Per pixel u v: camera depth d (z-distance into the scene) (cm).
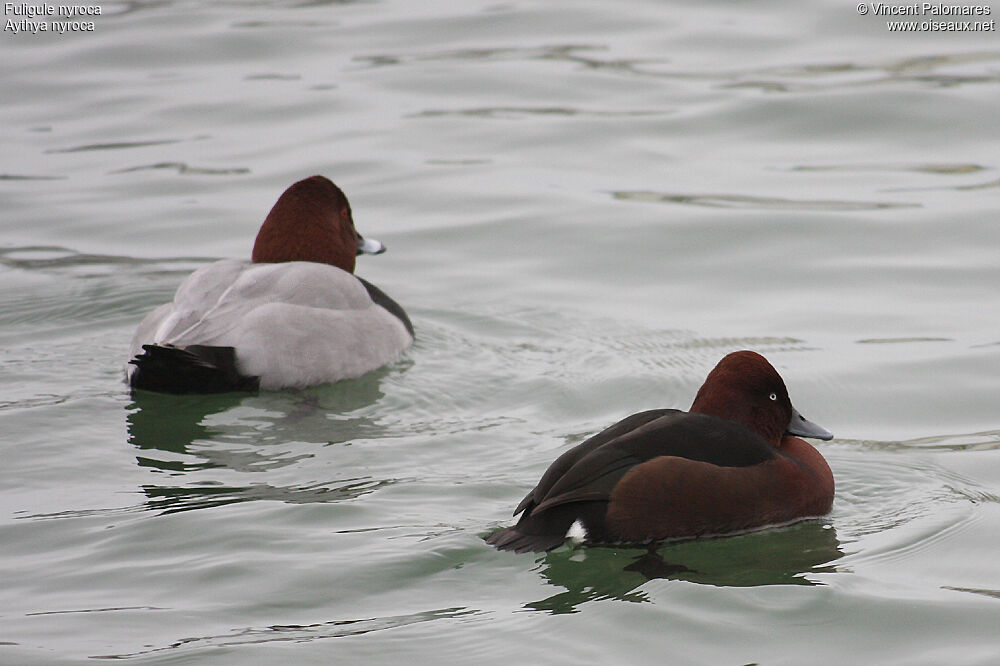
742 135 1781
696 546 828
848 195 1591
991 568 809
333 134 1820
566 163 1722
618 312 1325
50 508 877
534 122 1841
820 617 743
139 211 1602
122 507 877
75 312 1310
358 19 2264
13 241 1519
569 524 807
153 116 1891
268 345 1095
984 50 1980
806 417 1087
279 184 1667
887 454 1004
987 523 872
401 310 1248
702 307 1336
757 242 1481
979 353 1191
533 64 2038
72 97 1956
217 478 932
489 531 834
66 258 1469
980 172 1636
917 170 1656
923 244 1455
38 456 968
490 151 1764
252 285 1134
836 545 843
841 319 1288
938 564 815
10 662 677
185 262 1457
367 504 879
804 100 1845
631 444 831
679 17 2198
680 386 1138
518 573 781
